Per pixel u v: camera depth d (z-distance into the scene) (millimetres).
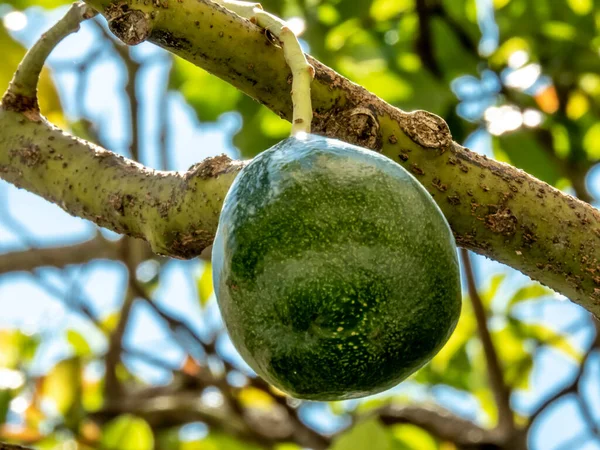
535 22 1525
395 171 772
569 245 861
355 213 755
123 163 916
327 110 849
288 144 786
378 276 750
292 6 1459
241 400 1857
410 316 754
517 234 859
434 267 761
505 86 1523
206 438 1847
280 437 1812
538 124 1458
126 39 823
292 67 819
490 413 1937
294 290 751
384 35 1516
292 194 762
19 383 1683
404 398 1959
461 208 854
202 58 845
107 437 1636
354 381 756
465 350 1862
